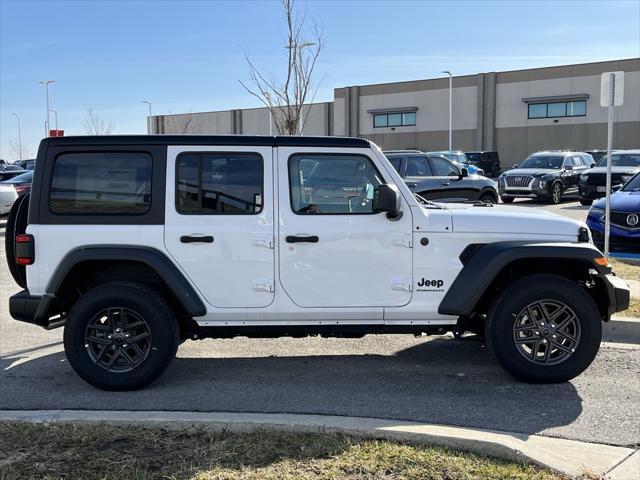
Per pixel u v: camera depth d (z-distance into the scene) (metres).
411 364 5.79
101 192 5.05
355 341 6.64
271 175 5.07
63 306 5.36
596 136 42.88
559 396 4.86
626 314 6.90
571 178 22.91
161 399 4.88
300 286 5.09
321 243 5.06
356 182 5.12
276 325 5.16
